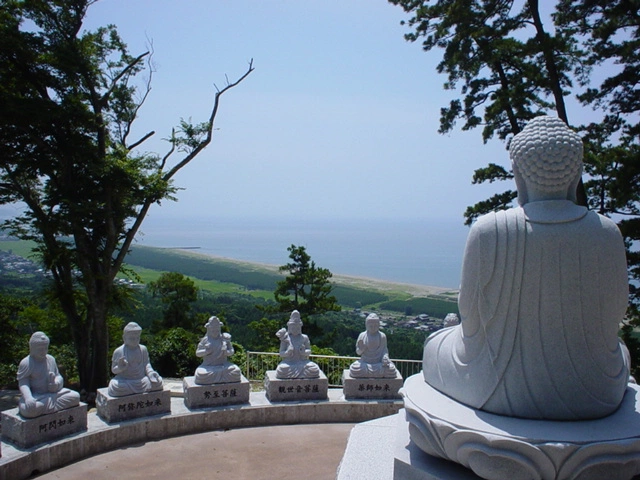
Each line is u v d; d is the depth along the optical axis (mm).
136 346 10023
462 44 15445
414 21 16375
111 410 9477
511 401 4750
